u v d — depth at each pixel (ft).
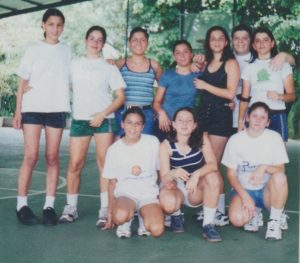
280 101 12.42
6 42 56.70
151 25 48.93
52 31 12.31
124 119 11.48
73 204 12.95
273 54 12.77
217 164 12.67
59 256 10.25
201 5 46.78
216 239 11.32
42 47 12.33
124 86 12.59
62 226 12.44
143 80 12.94
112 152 11.63
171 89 12.96
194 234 11.94
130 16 49.78
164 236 11.73
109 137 12.55
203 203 11.72
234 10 30.91
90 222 12.85
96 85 12.35
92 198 15.88
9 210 14.08
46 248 10.74
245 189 11.99
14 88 54.03
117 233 11.63
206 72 12.64
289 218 13.70
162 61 48.57
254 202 11.84
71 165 12.67
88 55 12.50
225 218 12.71
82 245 10.96
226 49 12.60
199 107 12.69
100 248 10.78
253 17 45.52
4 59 56.29
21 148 29.94
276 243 11.28
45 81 12.28
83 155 12.63
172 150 11.67
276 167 11.57
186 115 11.45
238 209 11.78
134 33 12.88
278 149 11.63
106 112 12.25
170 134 11.75
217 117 12.50
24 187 12.73
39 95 12.29
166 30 48.57
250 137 11.76
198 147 11.75
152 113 13.12
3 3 33.06
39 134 12.56
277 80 12.35
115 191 11.78
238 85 13.23
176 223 12.09
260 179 11.51
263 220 13.24
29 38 57.36
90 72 12.34
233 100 12.75
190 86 12.89
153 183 11.76
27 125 12.44
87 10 54.60
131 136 11.48
